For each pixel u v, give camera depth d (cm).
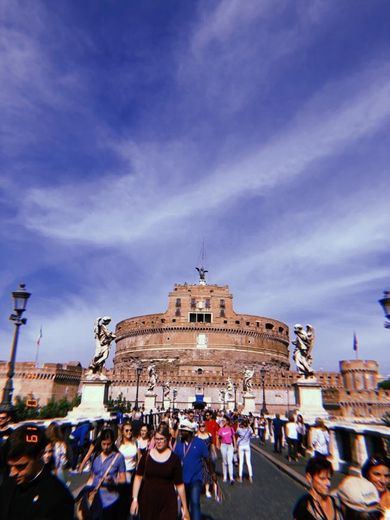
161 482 686
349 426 1552
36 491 401
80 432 1380
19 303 1661
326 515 457
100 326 2200
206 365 9562
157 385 8644
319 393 2155
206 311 10975
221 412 5703
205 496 1226
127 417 2256
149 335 10975
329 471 477
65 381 8156
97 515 705
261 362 10612
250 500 1177
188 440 1036
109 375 8844
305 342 2261
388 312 1705
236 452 1808
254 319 11244
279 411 8644
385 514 500
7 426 955
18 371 7888
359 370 8819
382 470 527
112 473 734
